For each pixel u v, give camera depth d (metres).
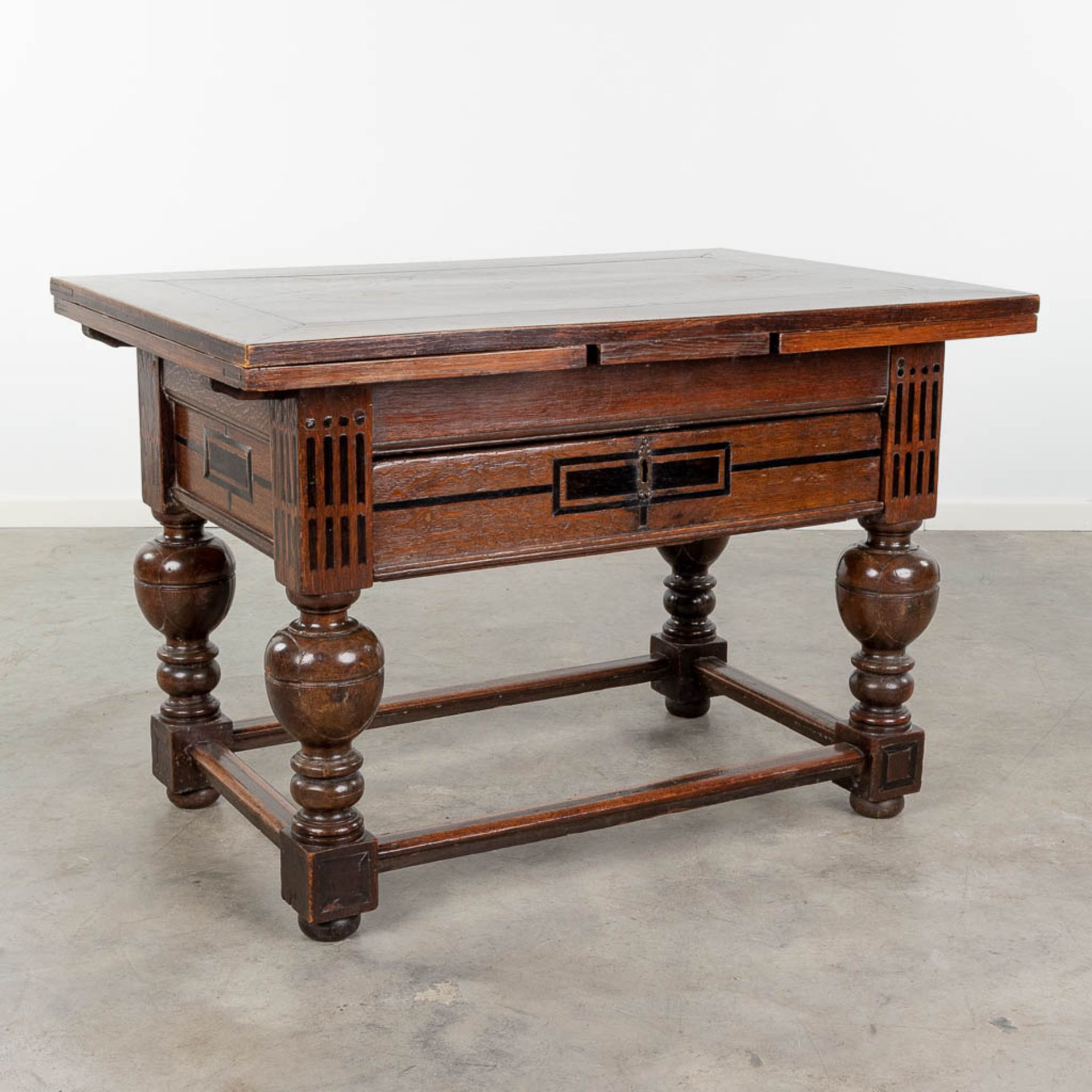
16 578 4.59
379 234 5.39
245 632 4.09
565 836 2.78
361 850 2.42
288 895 2.48
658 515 2.48
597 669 3.32
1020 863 2.74
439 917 2.53
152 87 5.18
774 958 2.40
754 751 3.28
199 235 5.32
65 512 5.29
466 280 2.85
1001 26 5.23
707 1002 2.27
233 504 2.47
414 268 3.08
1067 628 4.18
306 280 2.82
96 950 2.42
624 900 2.59
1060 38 5.23
